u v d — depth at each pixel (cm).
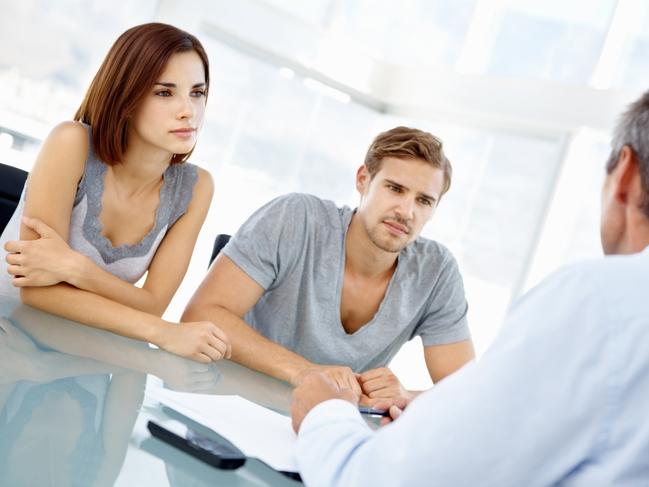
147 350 125
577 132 470
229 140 503
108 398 85
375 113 562
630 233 71
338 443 71
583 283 61
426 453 60
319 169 546
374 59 544
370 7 550
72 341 112
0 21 399
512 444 60
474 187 534
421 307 179
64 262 131
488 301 525
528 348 60
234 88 495
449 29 542
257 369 142
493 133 520
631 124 70
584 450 60
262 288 163
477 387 61
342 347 171
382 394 132
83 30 423
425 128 552
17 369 86
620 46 475
